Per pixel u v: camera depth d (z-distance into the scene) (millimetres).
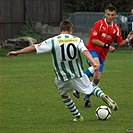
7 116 25781
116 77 43781
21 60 61125
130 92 34875
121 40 30672
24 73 46750
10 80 41531
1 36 74000
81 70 23594
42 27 77688
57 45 23156
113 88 36938
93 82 29719
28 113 26609
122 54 69812
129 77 43781
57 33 77875
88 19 81000
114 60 61125
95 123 23719
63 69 23422
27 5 77625
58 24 81875
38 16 79250
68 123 23781
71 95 33781
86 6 98438
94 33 30156
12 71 48594
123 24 75250
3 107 28547
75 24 80875
